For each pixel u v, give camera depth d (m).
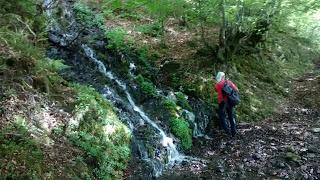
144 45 7.56
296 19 10.95
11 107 3.97
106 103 5.04
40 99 4.32
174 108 5.87
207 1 7.12
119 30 7.53
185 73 6.85
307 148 5.50
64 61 5.74
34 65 4.58
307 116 7.05
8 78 4.26
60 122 4.20
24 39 4.74
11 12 5.20
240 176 4.73
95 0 8.33
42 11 5.86
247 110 6.86
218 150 5.54
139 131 5.17
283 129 6.32
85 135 4.23
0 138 3.58
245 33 7.90
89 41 6.72
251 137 5.97
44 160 3.66
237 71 7.77
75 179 3.68
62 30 6.60
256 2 7.48
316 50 12.68
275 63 9.44
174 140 5.40
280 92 8.05
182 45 7.91
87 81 5.68
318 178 4.70
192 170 4.87
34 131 3.90
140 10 8.98
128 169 4.45
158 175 4.68
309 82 8.94
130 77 6.30
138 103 5.86
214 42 8.05
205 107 6.35
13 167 3.41
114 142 4.53
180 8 7.34
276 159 5.15
